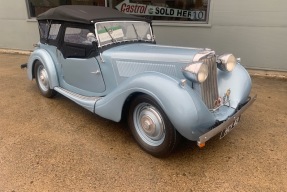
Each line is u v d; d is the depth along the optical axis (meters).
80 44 3.40
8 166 2.65
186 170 2.61
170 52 2.87
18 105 4.15
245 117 3.74
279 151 2.91
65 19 3.51
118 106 2.87
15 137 3.20
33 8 7.61
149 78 2.55
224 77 3.12
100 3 6.84
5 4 7.70
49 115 3.80
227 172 2.57
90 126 3.48
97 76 3.34
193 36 6.01
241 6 5.38
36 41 7.81
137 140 2.94
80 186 2.38
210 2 5.55
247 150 2.93
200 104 2.40
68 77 3.80
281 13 5.18
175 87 2.40
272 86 5.03
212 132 2.40
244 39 5.62
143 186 2.39
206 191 2.33
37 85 4.63
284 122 3.59
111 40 3.37
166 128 2.53
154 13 6.36
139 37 3.73
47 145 3.03
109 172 2.57
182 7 5.96
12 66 6.54
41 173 2.55
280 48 5.44
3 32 8.11
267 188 2.36
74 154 2.86
